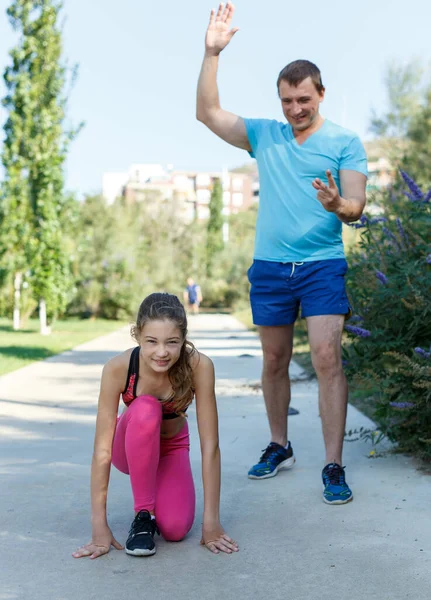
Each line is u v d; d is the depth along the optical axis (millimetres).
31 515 3463
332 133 3908
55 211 17328
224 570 2811
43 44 16750
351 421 5598
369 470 4238
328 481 3703
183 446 3260
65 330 19234
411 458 4465
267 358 4234
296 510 3537
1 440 5141
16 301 18359
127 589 2637
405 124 16000
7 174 16969
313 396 6965
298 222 3918
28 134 16875
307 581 2691
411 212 4766
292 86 3814
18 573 2783
